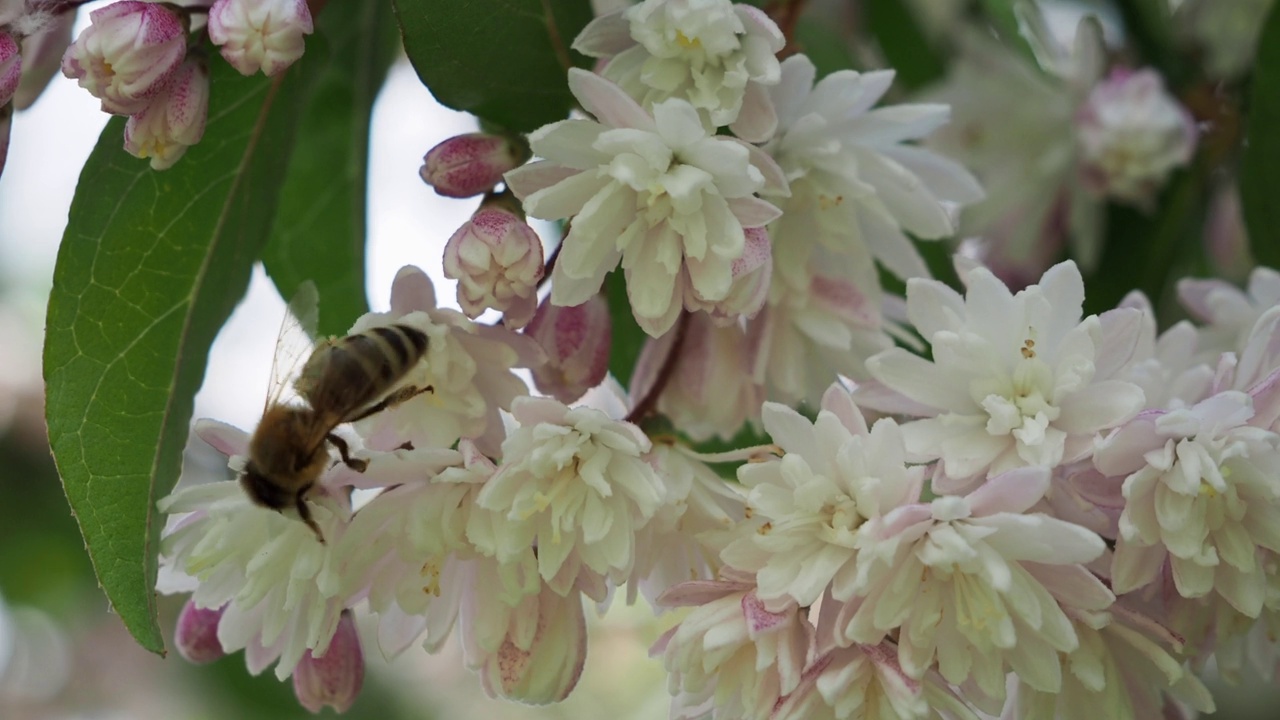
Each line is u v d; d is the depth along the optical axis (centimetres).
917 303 38
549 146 38
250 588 38
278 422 38
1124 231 44
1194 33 44
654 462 38
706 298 38
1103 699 38
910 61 45
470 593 38
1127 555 37
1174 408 38
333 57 42
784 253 40
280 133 40
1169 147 42
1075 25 45
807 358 40
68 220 39
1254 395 38
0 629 58
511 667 38
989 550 37
